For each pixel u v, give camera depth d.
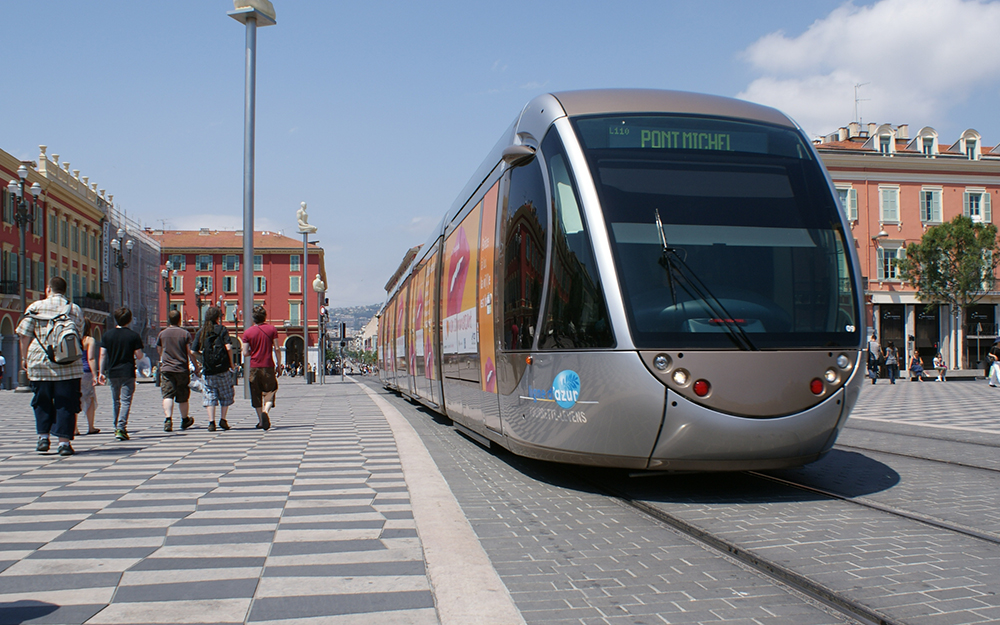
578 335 6.33
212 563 4.36
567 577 4.09
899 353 48.78
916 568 4.16
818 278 6.45
